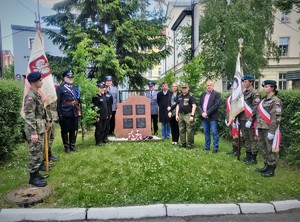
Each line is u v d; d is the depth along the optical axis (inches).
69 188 189.3
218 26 669.3
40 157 199.0
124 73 590.6
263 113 222.5
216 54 678.5
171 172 211.9
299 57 1163.9
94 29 601.0
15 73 1147.9
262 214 171.6
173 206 171.0
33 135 192.9
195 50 478.9
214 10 685.9
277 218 165.8
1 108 241.4
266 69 1151.0
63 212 162.9
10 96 259.6
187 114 305.7
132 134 345.4
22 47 1146.7
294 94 255.9
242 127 259.1
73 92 274.5
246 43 679.1
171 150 269.9
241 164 246.7
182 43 782.5
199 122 401.4
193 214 169.6
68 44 608.7
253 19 685.9
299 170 237.5
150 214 167.5
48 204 173.3
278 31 1177.4
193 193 185.3
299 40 1175.0
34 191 185.2
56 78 629.3
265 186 199.6
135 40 617.6
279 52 802.8
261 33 715.4
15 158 263.3
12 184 196.5
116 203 174.9
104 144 305.4
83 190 186.2
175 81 426.6
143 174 206.7
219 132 395.2
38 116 204.8
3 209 163.8
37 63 236.5
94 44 620.1
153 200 179.0
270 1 703.7
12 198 175.5
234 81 261.1
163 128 370.9
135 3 641.0
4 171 226.5
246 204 175.3
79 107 285.7
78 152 273.0
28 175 215.2
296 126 247.3
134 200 178.1
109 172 211.8
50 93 239.5
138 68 646.5
